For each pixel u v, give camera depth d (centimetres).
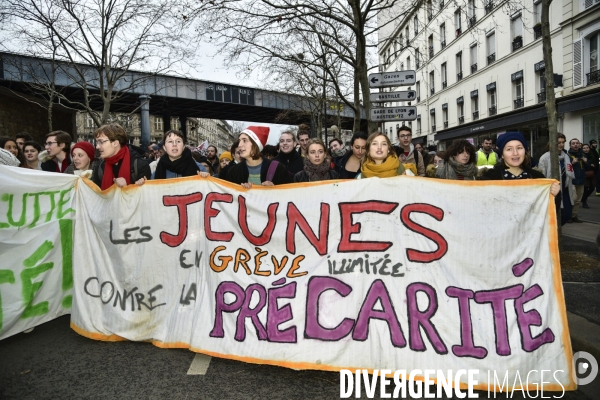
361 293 311
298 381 295
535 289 294
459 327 291
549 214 303
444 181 315
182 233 361
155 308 359
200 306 341
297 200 337
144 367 315
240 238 344
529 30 2081
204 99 2938
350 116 3148
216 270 343
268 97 3247
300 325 312
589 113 1733
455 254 306
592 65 1719
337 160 627
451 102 2955
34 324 388
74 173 474
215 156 990
